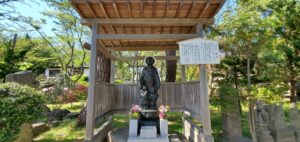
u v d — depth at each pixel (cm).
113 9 404
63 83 1111
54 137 550
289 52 810
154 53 1572
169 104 629
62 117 749
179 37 446
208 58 398
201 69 434
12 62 848
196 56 397
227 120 508
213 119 760
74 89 1041
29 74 814
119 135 507
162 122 454
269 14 848
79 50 1556
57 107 890
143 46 643
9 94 373
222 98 481
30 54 1264
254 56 506
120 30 526
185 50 399
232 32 486
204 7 390
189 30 530
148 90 495
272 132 493
